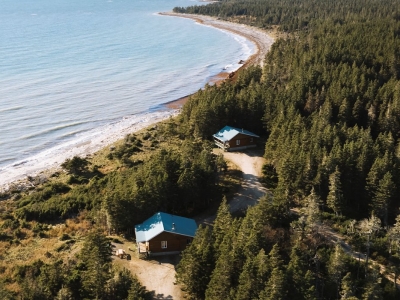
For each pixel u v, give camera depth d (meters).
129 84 169.50
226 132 102.19
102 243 56.66
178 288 55.91
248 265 47.59
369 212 74.31
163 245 62.78
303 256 53.22
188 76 184.25
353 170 76.75
